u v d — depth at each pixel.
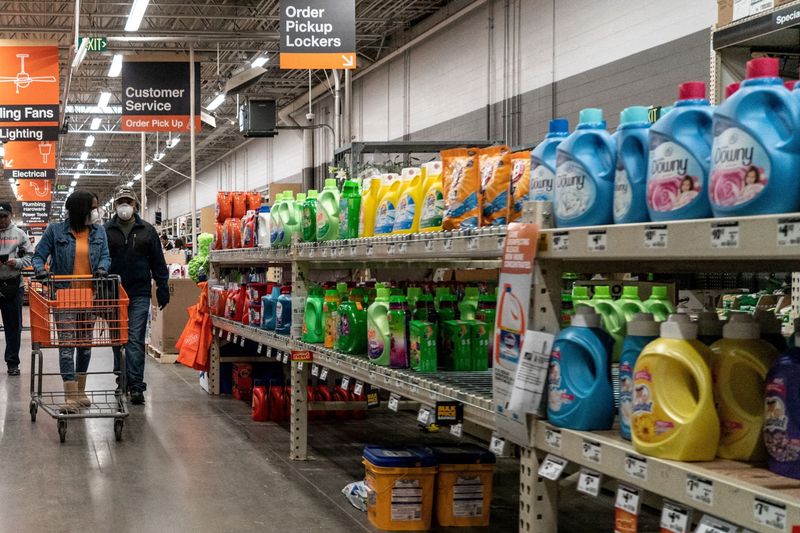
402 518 3.46
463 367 3.28
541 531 2.18
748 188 1.57
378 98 16.38
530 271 2.17
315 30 8.81
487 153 2.74
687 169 1.74
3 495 3.98
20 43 12.26
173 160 32.72
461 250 2.65
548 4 10.70
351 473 4.45
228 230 6.97
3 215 8.36
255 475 4.39
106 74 19.58
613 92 9.47
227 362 7.33
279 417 6.01
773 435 1.65
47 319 5.57
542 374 2.13
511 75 11.59
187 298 9.75
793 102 1.54
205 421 5.99
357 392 3.69
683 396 1.79
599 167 2.06
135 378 6.71
